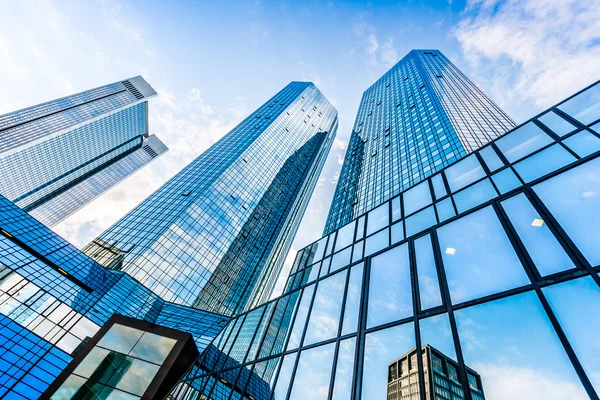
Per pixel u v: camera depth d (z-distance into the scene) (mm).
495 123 73375
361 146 113688
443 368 7695
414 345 8867
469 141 59062
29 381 28812
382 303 11516
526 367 6570
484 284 8914
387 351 9438
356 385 9305
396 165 75188
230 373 15203
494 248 9758
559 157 11359
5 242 41219
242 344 17203
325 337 12398
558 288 7254
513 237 9539
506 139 15469
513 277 8445
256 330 17641
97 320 41000
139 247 70125
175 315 59625
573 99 13852
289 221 135875
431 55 136250
